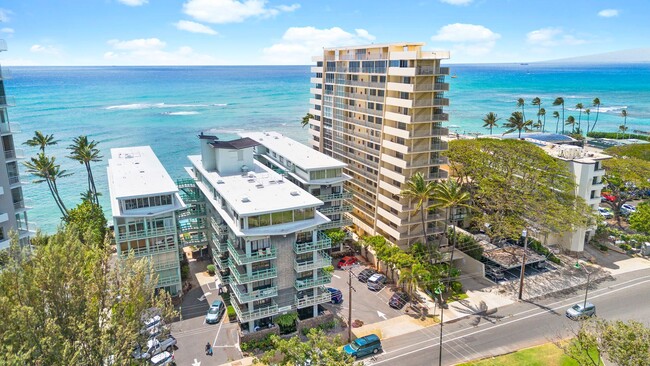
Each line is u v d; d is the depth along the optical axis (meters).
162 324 39.47
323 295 56.81
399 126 71.75
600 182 79.25
